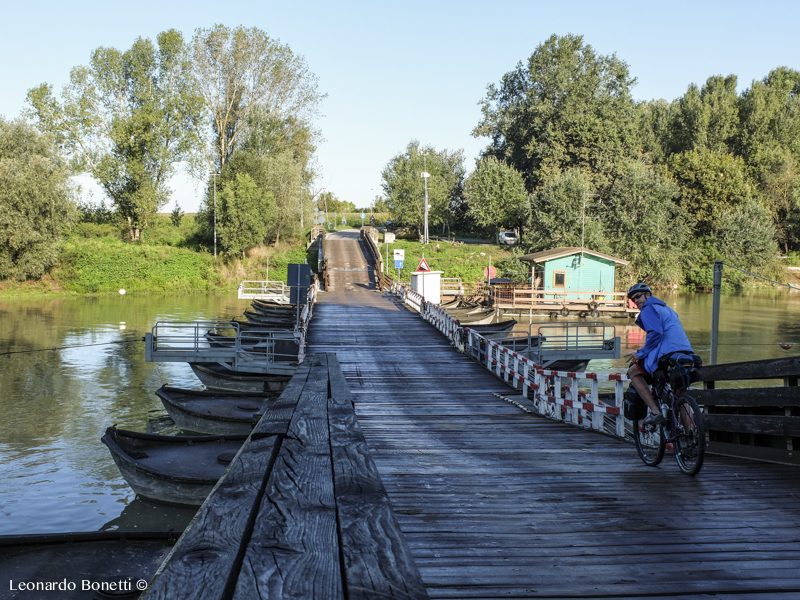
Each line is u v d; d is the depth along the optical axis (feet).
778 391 21.94
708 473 21.36
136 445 41.96
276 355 69.67
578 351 71.36
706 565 13.07
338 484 8.28
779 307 170.50
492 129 290.56
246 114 248.52
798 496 18.42
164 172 233.14
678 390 21.20
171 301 173.88
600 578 12.35
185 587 5.00
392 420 37.96
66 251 196.03
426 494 19.15
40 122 221.46
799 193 251.80
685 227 201.98
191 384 76.18
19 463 47.29
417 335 82.74
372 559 5.75
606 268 156.04
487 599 11.34
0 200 169.37
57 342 103.71
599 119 238.48
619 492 19.20
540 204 209.26
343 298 139.13
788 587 11.96
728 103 288.92
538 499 18.45
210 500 7.45
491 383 52.85
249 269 215.72
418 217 277.64
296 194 246.27
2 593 23.27
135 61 221.66
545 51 260.21
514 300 150.82
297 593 5.04
